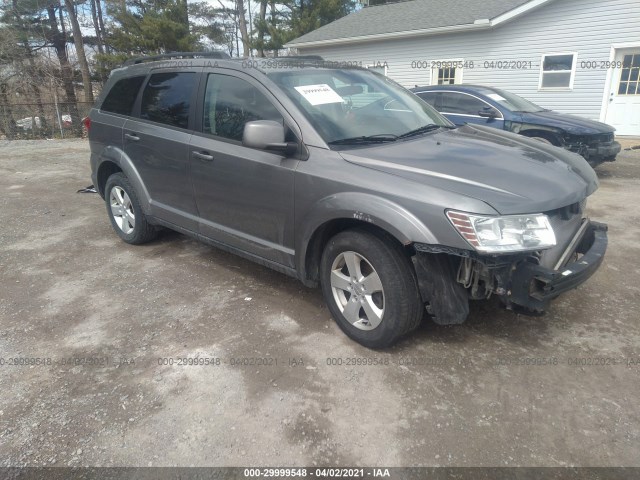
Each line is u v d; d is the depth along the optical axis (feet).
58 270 14.55
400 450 7.52
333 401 8.58
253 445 7.67
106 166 16.70
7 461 7.45
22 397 8.87
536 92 44.09
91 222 19.42
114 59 78.89
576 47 40.93
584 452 7.39
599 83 40.52
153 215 14.87
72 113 63.16
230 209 12.20
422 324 10.94
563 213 9.48
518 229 8.29
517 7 41.88
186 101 13.21
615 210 20.07
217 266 14.58
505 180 9.05
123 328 11.14
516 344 10.12
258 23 83.20
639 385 8.82
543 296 8.28
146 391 8.95
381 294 9.64
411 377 9.17
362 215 9.17
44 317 11.73
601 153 25.02
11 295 12.93
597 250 9.74
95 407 8.57
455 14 48.78
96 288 13.25
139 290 13.07
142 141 14.39
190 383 9.14
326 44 57.62
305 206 10.25
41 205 22.21
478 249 8.11
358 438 7.76
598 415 8.11
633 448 7.43
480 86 28.66
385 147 10.43
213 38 103.09
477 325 10.84
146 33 78.59
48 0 81.15
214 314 11.66
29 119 63.31
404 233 8.63
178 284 13.38
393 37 50.96
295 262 10.99
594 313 11.28
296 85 11.42
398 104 12.85
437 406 8.41
